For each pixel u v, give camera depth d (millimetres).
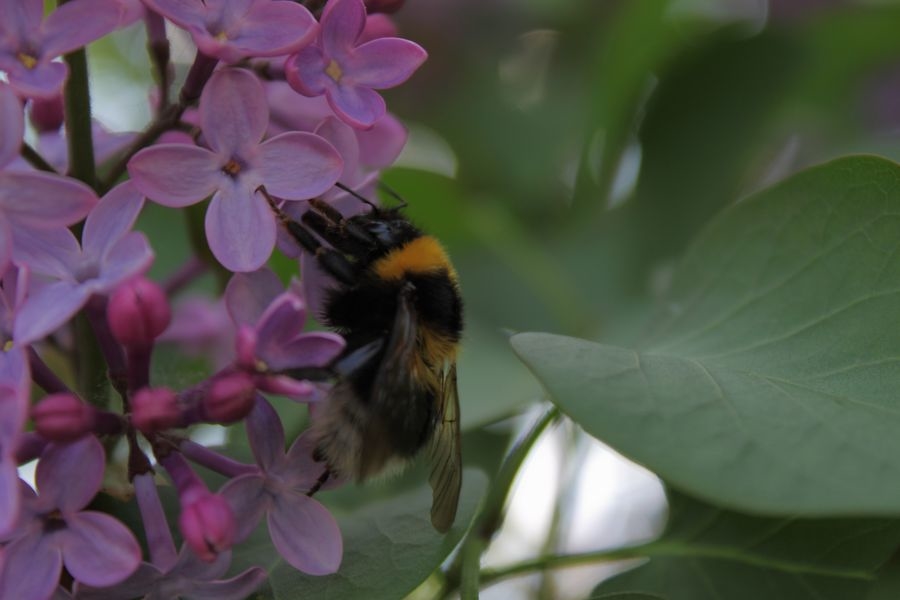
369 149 264
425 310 259
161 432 234
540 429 263
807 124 328
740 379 236
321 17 242
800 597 257
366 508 267
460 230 302
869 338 243
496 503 262
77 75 245
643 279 312
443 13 333
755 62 317
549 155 326
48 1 271
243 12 238
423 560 250
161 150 237
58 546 231
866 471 223
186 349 284
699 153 316
